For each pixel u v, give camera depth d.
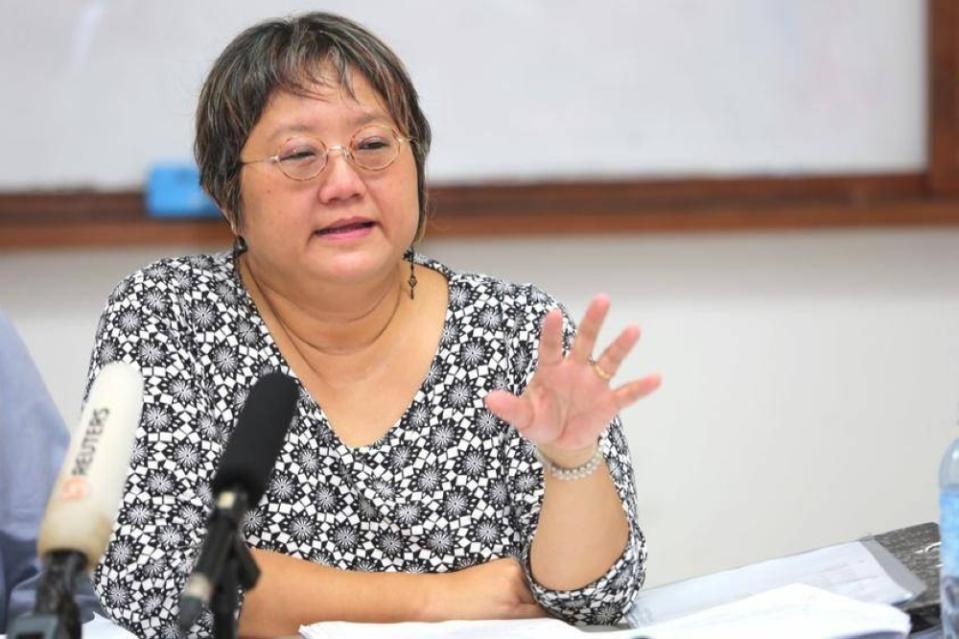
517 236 10.32
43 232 10.20
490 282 6.12
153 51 10.18
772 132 10.29
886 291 10.62
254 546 5.59
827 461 10.77
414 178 5.67
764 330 10.67
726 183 10.33
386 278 5.77
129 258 10.52
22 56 10.20
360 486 5.70
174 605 5.18
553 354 4.76
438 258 10.58
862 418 10.74
